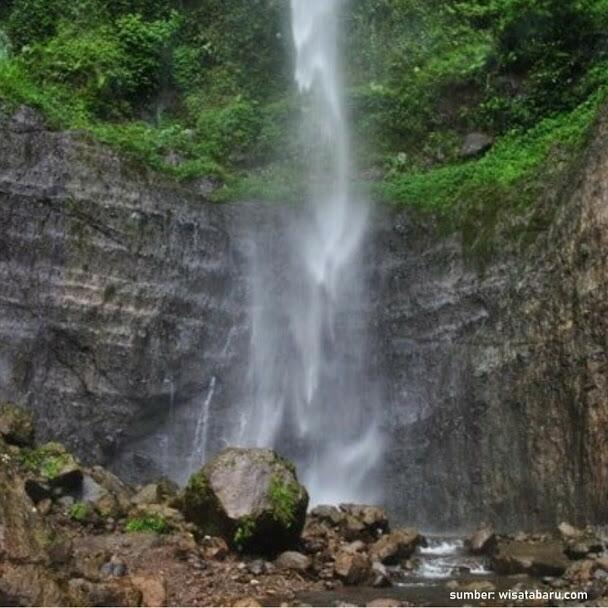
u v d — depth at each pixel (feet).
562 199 34.55
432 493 36.91
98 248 39.60
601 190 31.91
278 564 25.22
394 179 46.11
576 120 41.24
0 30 52.24
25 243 38.17
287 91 54.75
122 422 38.91
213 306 42.22
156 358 40.04
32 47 50.88
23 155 38.99
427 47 53.21
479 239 37.63
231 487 26.53
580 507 30.40
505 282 35.83
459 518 35.47
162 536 26.05
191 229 42.27
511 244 36.11
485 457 34.99
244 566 24.79
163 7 56.70
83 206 39.65
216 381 41.60
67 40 52.44
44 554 21.98
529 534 31.55
